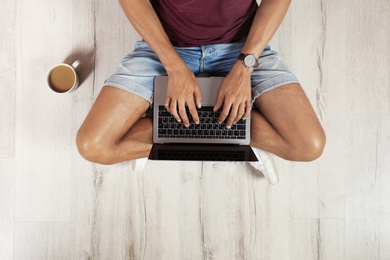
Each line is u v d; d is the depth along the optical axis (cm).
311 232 182
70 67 172
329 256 182
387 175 184
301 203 182
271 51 151
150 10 137
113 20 182
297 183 183
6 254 178
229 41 150
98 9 182
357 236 183
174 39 150
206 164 181
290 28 184
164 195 181
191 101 135
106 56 182
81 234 179
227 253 180
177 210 181
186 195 181
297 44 184
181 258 180
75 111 180
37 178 179
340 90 184
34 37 181
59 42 181
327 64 184
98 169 180
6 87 180
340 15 185
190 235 180
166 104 137
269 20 139
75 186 180
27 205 179
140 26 137
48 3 181
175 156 134
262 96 145
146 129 147
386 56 186
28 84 180
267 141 150
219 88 142
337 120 184
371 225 183
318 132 142
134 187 181
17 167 179
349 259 182
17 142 180
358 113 185
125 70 144
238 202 181
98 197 180
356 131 184
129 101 142
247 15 146
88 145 140
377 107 185
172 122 142
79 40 182
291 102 142
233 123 141
